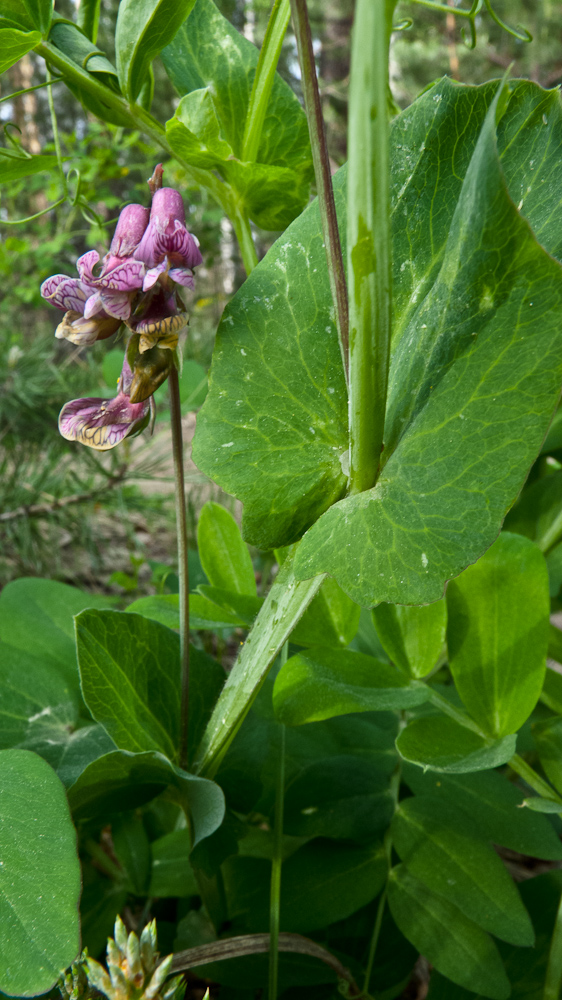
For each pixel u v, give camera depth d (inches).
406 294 4.4
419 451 3.8
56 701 5.7
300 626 5.6
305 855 5.4
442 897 5.0
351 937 5.6
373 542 3.8
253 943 4.7
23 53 5.4
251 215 6.2
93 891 5.9
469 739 4.8
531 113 4.1
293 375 4.4
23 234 22.6
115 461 13.6
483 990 4.5
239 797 5.4
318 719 4.8
